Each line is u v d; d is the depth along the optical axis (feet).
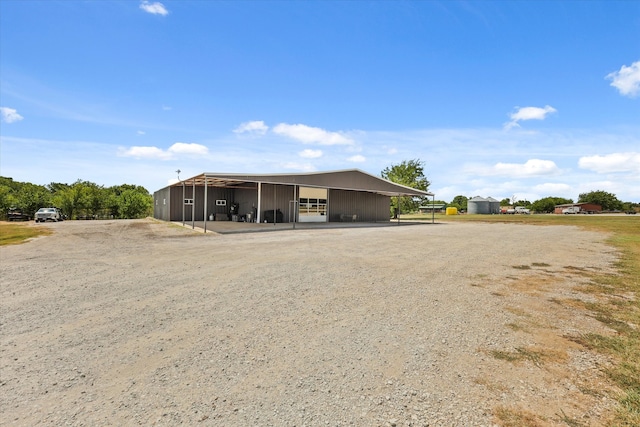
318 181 59.67
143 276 16.83
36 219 76.28
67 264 20.04
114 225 58.85
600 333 9.76
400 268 19.26
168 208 70.59
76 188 110.63
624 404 6.10
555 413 5.82
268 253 24.50
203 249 26.68
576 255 25.00
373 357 8.09
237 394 6.40
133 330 9.73
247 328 9.95
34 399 6.18
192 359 7.91
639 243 33.27
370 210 80.28
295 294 13.66
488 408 5.97
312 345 8.77
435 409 5.93
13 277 16.55
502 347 8.73
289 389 6.59
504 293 14.19
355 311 11.59
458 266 20.13
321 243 30.94
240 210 71.31
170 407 5.95
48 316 10.89
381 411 5.86
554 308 12.14
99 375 7.13
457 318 10.97
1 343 8.77
